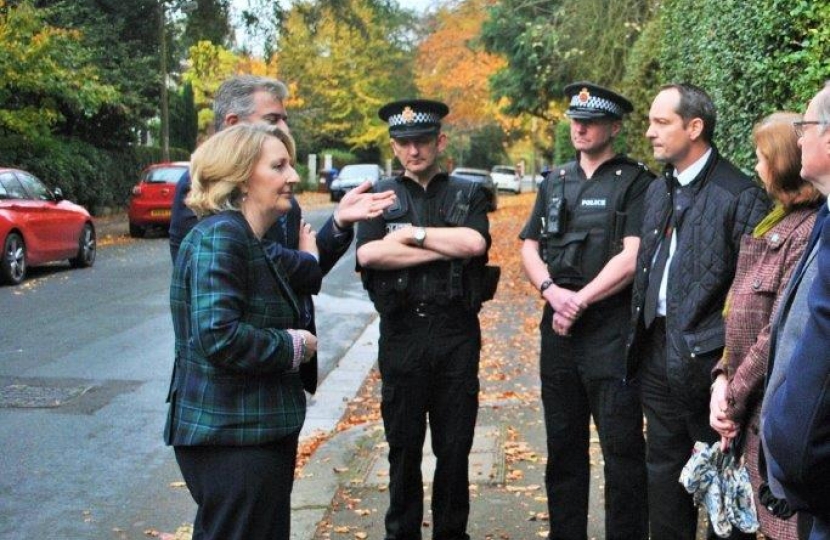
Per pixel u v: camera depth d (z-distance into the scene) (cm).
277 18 3134
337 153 5853
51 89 2305
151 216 2319
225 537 320
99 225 2711
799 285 252
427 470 589
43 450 642
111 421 709
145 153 3341
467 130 5381
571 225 454
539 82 2630
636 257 426
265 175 324
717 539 408
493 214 3528
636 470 443
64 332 1051
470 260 445
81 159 2775
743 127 682
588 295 434
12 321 1122
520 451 623
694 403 393
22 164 2467
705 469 362
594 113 443
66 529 512
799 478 206
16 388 802
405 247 437
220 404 313
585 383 448
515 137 5384
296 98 5459
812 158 262
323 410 773
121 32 3098
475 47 2927
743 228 383
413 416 454
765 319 341
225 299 306
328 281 1561
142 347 970
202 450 318
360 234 458
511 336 1109
